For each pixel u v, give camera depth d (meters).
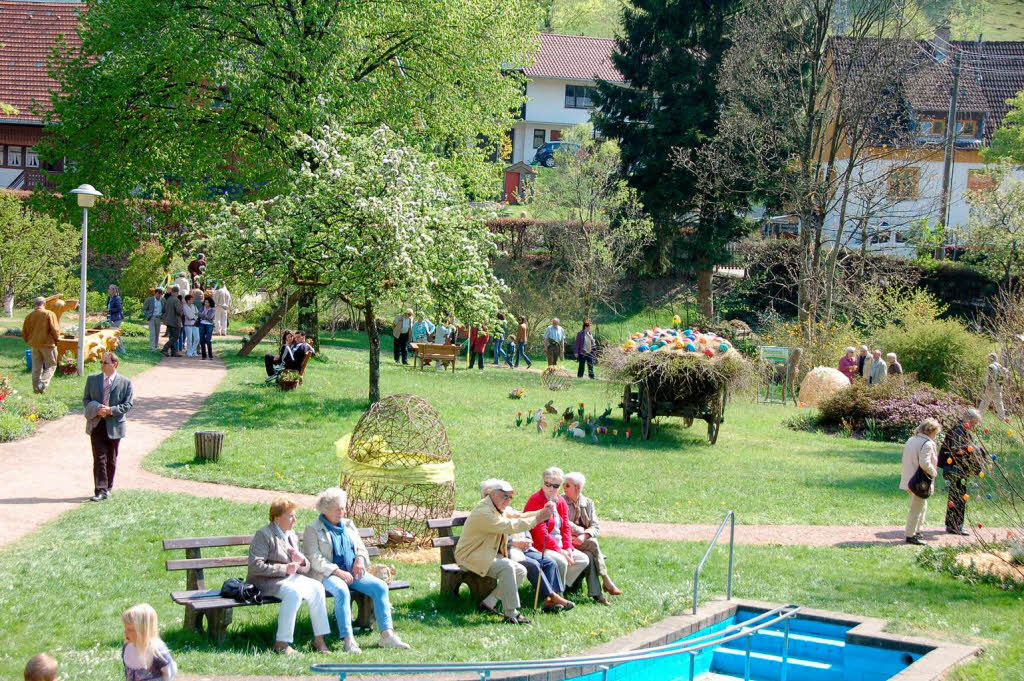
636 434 22.62
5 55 46.56
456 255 23.66
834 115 37.94
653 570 12.38
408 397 13.70
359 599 9.86
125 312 37.66
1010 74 56.16
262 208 23.23
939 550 13.19
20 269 33.91
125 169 30.23
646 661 9.49
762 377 30.64
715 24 43.28
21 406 19.02
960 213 52.53
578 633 9.84
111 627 9.28
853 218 37.28
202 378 25.41
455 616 10.31
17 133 45.28
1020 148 49.31
